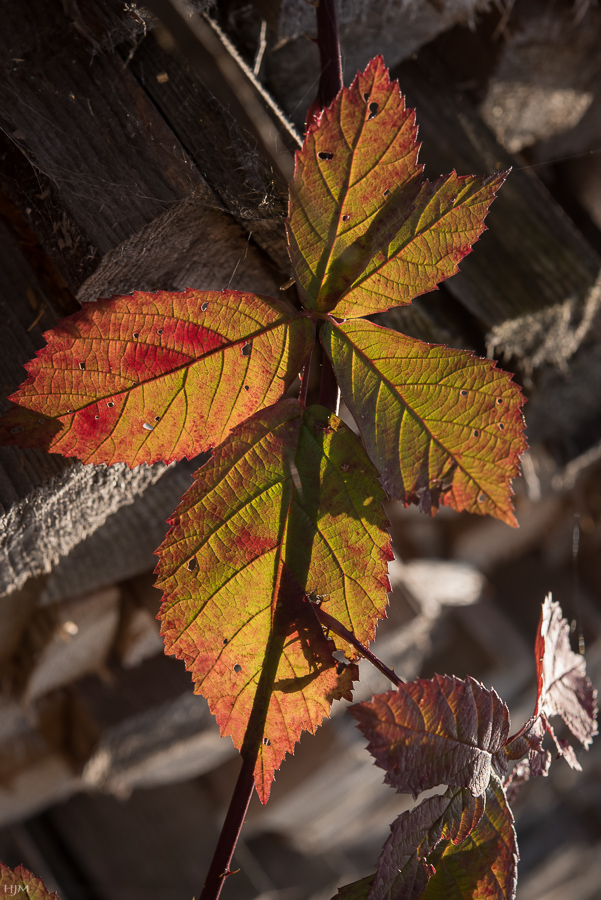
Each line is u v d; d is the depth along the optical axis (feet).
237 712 1.60
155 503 1.98
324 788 4.01
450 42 2.25
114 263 1.71
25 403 1.59
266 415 1.61
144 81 1.70
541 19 2.14
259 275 1.81
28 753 2.87
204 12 1.73
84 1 1.68
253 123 1.56
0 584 1.82
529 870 6.53
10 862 3.96
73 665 2.59
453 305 2.08
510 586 4.45
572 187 3.03
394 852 1.56
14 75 1.71
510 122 2.57
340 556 1.61
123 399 1.61
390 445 1.62
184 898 3.96
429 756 1.55
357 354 1.62
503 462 1.62
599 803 7.06
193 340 1.61
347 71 2.04
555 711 1.66
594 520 3.92
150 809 4.29
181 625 1.59
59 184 1.71
